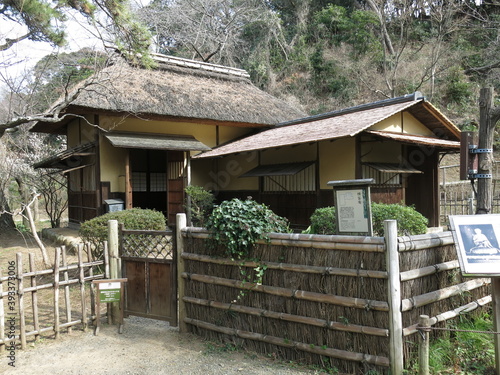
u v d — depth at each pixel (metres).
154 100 11.12
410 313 3.36
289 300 3.64
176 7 25.17
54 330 4.29
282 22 25.23
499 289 3.23
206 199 10.99
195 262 4.32
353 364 3.31
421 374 3.09
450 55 20.09
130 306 4.74
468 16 20.50
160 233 4.55
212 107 12.23
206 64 14.49
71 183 12.89
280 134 11.20
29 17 7.55
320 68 22.81
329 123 10.33
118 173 11.04
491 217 3.32
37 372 3.53
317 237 3.45
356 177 9.23
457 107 19.27
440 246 3.71
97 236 6.66
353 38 22.52
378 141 9.42
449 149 10.41
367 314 3.24
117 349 4.00
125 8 8.62
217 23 25.48
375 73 20.88
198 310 4.31
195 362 3.66
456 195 12.71
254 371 3.44
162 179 14.13
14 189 16.78
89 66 8.73
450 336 3.80
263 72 22.91
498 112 5.67
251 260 3.81
